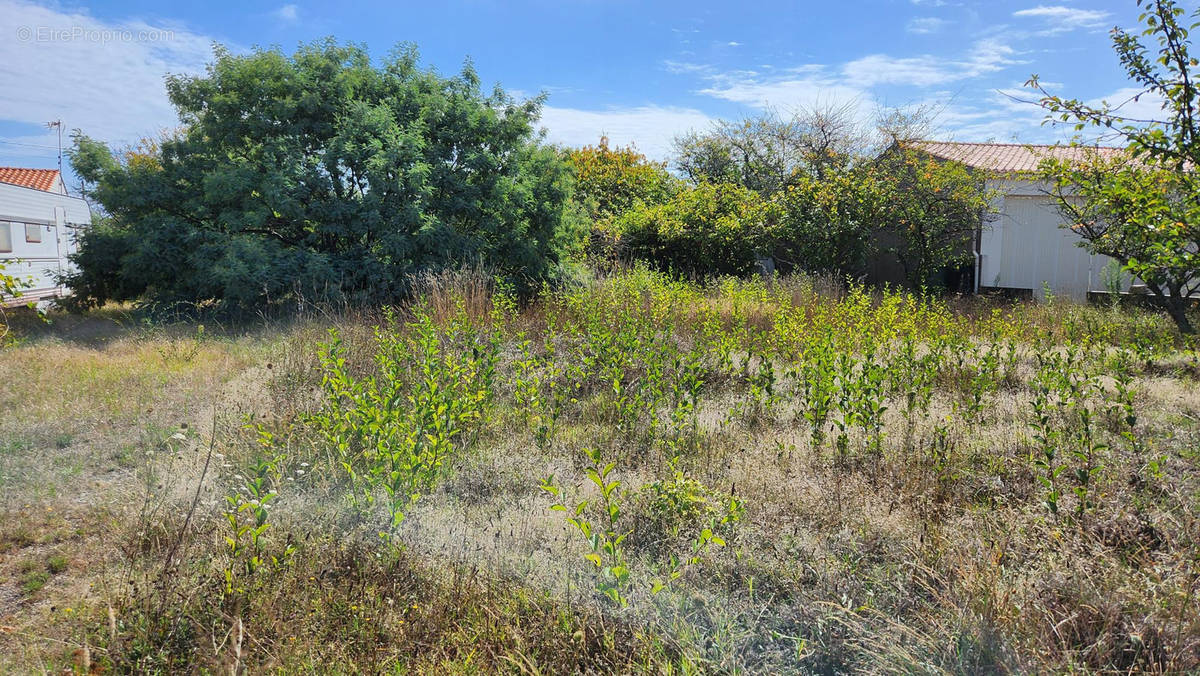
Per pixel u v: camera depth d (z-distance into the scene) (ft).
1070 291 49.93
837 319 30.60
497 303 30.25
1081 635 8.80
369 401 16.11
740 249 55.57
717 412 19.85
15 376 23.86
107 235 46.73
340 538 11.65
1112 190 15.84
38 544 12.00
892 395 21.35
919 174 50.78
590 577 10.64
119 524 12.31
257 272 38.40
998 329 29.25
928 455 15.48
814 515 12.75
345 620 9.64
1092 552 10.47
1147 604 8.97
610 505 10.97
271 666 8.59
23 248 58.23
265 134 43.42
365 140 42.73
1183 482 13.21
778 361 26.32
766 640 9.36
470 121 45.14
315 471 14.71
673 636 9.21
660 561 11.34
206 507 12.34
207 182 41.19
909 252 52.31
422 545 11.43
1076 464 14.19
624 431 17.76
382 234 41.09
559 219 48.01
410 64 47.80
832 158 62.18
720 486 14.19
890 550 11.35
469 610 9.89
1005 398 20.68
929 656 8.57
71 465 15.70
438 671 8.73
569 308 33.58
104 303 49.60
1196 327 29.94
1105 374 22.63
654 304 32.17
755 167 77.46
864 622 9.22
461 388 18.92
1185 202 14.87
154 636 9.14
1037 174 27.30
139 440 17.48
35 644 9.10
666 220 59.06
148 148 67.97
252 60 43.55
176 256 42.47
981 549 10.77
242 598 9.73
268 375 23.75
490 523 12.64
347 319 31.76
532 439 17.51
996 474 14.49
